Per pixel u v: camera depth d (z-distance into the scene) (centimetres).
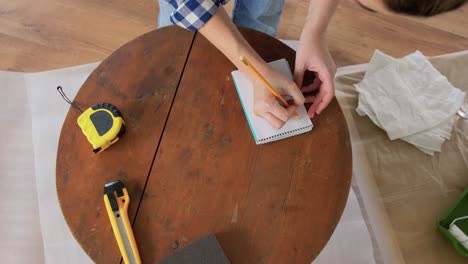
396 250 122
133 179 84
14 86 146
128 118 89
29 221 126
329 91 89
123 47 97
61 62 154
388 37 167
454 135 136
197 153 87
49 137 138
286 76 90
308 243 80
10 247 121
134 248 78
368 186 131
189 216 82
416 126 133
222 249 78
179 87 93
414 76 141
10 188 129
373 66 145
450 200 127
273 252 79
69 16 162
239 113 91
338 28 167
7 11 161
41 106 143
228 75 94
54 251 121
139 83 93
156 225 81
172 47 97
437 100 137
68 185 84
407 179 131
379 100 139
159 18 124
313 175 86
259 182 85
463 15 170
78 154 86
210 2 78
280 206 83
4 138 137
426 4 49
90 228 81
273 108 85
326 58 91
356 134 138
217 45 87
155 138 88
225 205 83
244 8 125
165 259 77
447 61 149
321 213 82
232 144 88
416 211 126
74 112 91
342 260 122
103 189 84
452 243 121
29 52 154
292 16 168
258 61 86
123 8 165
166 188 84
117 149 87
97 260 78
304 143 89
